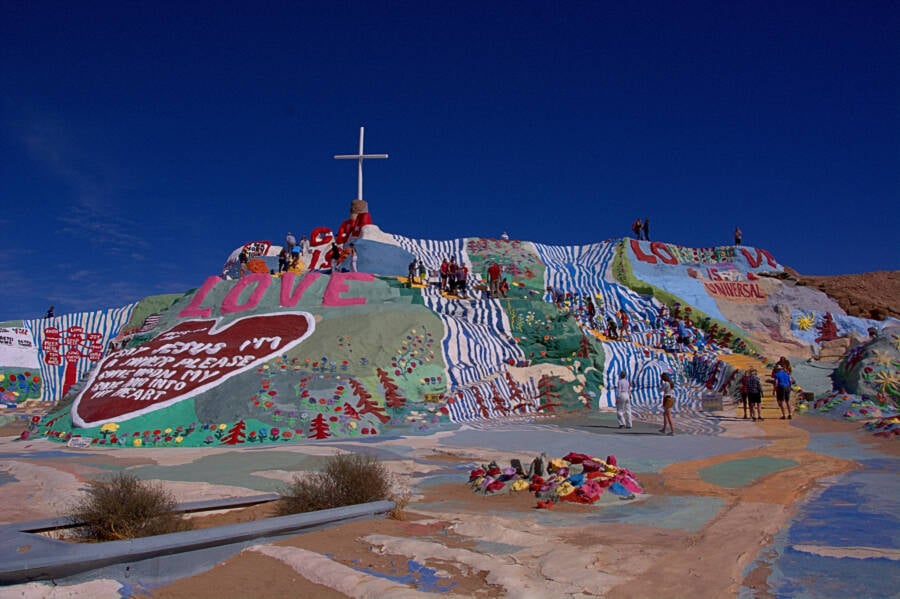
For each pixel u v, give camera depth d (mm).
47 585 6102
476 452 15789
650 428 20156
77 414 21500
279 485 11422
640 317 35188
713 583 5898
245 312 27844
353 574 6293
